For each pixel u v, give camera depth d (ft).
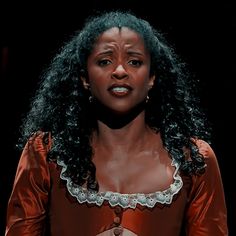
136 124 14.52
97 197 13.99
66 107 15.05
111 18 14.33
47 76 15.81
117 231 13.84
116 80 13.82
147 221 13.97
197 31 27.25
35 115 15.40
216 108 28.07
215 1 27.04
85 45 14.32
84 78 14.70
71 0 27.12
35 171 14.56
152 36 14.53
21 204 14.56
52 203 14.40
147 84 14.26
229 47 27.61
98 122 14.56
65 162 14.35
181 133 14.99
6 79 28.32
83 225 14.05
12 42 28.07
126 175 14.28
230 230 28.19
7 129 28.45
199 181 14.66
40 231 14.67
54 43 27.61
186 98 15.44
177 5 26.71
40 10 27.55
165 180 14.28
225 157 28.37
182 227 14.94
